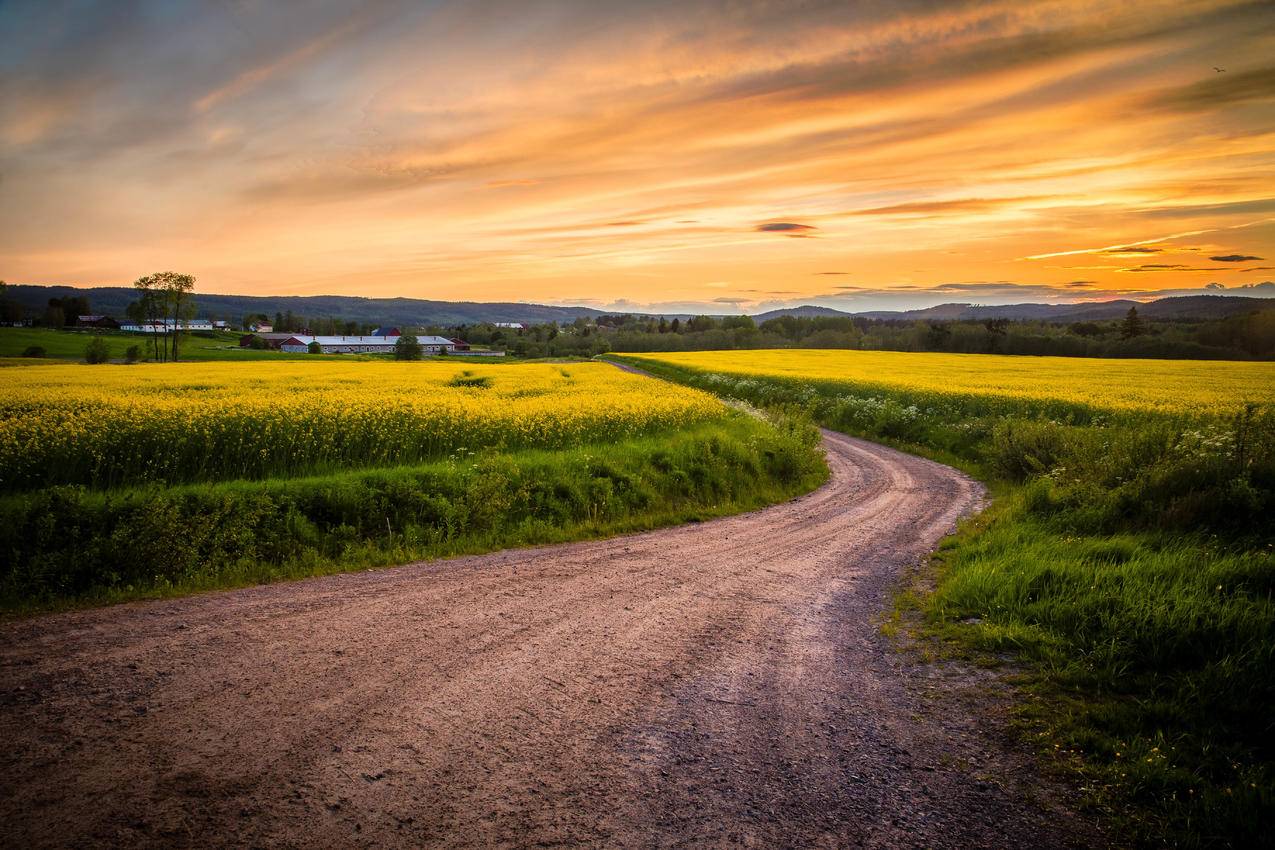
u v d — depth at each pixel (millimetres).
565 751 3879
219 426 12961
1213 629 4816
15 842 2914
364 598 6484
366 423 14656
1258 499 7336
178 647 5141
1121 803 3461
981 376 40406
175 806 3230
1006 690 4723
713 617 6281
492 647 5371
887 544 9484
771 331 140875
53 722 3939
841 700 4637
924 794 3564
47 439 11711
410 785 3490
